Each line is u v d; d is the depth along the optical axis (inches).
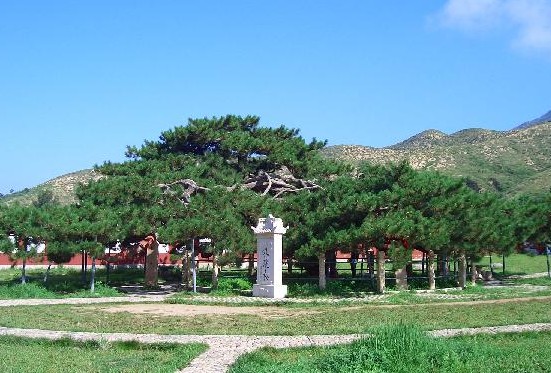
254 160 2031.3
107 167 1903.3
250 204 1675.7
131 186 1692.9
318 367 633.0
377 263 1526.8
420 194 1508.4
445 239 1475.1
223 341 805.9
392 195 1482.5
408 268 1843.0
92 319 1060.5
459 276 1664.6
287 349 760.3
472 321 967.0
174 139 1989.4
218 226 1563.7
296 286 1571.1
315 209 1678.2
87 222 1533.0
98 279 1877.5
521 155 5118.1
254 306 1309.1
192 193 1812.3
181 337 837.8
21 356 730.2
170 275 2025.1
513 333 858.8
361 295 1473.9
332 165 2025.1
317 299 1403.8
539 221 1875.0
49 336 855.1
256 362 679.1
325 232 1531.7
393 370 601.6
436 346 657.0
